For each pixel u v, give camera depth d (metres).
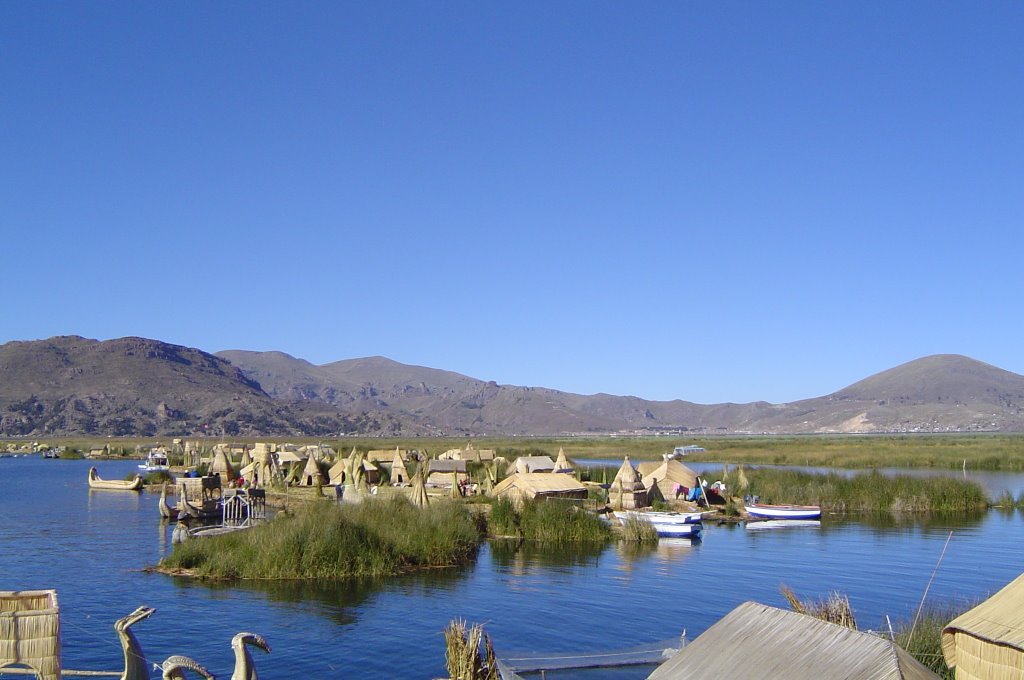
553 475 71.31
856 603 35.91
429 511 50.22
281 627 31.20
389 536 44.19
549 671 25.39
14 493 89.19
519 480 68.62
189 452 138.50
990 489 85.81
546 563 45.25
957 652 18.41
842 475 94.06
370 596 36.22
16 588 37.62
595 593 37.53
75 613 33.16
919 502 71.06
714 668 17.19
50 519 65.88
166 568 41.75
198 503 66.06
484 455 103.75
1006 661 16.89
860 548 51.38
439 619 32.56
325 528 42.34
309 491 82.19
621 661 26.31
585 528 54.22
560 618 33.00
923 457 128.38
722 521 66.19
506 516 55.50
